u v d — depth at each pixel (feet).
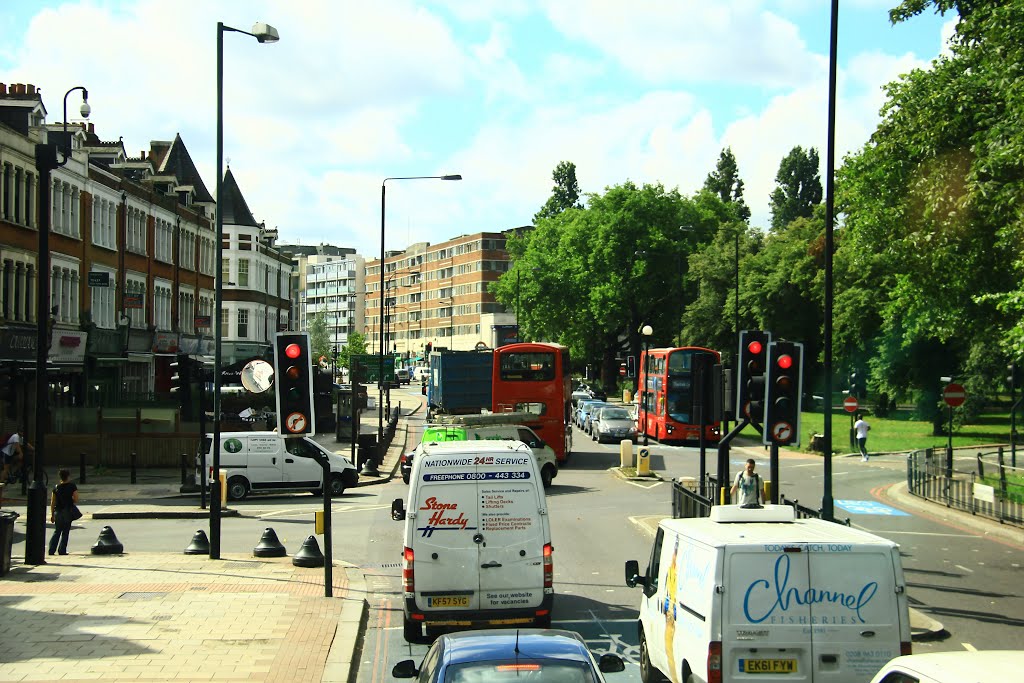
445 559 42.04
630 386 269.03
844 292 188.03
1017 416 211.41
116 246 164.66
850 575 27.96
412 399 331.16
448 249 504.43
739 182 385.70
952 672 18.44
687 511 61.87
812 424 199.41
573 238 272.92
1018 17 68.69
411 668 27.58
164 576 58.13
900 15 86.63
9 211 126.31
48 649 40.91
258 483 102.27
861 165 105.81
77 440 127.85
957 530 75.87
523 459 42.88
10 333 121.49
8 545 58.54
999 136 69.92
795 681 27.55
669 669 32.32
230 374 177.78
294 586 55.52
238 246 246.47
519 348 127.24
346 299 648.38
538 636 25.80
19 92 134.41
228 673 37.65
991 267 82.99
